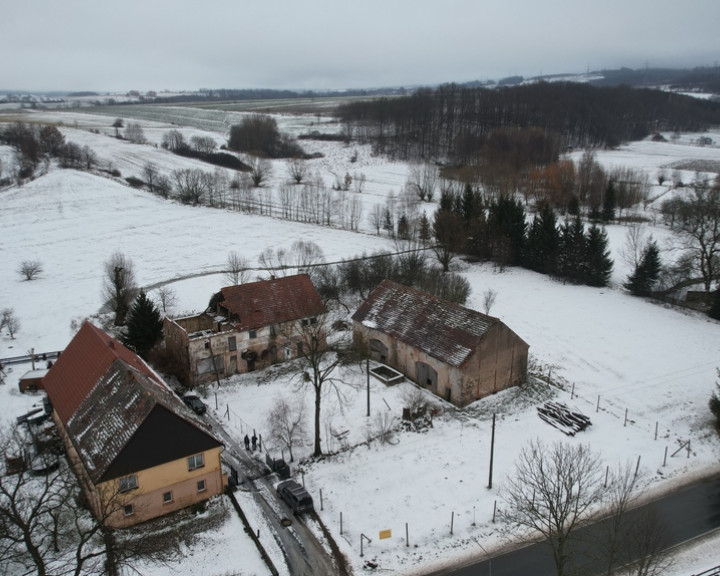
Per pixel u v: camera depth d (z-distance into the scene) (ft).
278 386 173.47
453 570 107.55
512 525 118.01
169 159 593.83
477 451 141.79
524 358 170.60
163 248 325.01
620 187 383.86
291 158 610.65
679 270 238.27
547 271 275.59
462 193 390.63
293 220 394.32
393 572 107.34
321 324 184.44
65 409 134.51
